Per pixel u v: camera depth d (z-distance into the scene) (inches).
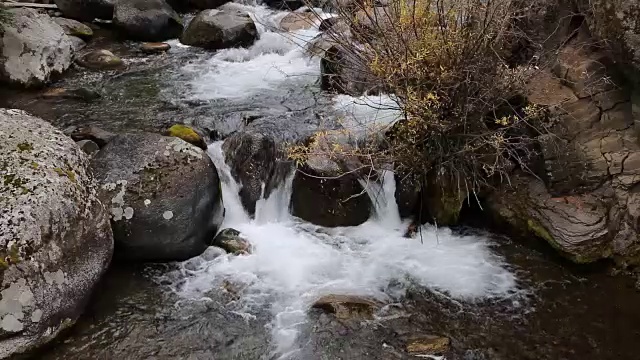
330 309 167.8
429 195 200.8
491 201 200.5
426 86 180.4
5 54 270.1
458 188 194.2
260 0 387.9
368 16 186.1
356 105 229.1
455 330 162.7
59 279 155.2
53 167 164.7
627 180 181.8
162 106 254.7
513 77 185.3
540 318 166.4
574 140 187.0
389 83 181.2
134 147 197.0
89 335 159.8
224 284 179.2
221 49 325.1
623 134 184.5
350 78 238.1
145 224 181.0
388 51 182.7
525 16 201.3
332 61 235.6
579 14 194.9
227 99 260.8
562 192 189.5
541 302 171.8
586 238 177.6
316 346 157.9
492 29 178.2
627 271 178.1
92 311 167.3
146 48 321.4
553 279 179.5
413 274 183.0
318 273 183.8
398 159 192.9
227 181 210.8
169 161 191.9
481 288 177.0
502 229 198.2
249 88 273.9
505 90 184.4
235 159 211.9
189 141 218.1
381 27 188.1
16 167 159.8
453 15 179.0
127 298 172.9
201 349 157.3
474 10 178.9
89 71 293.3
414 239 197.8
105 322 164.2
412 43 178.7
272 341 159.6
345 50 212.5
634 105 181.5
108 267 175.9
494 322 165.3
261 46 324.5
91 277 165.2
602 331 161.9
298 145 209.6
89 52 307.7
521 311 168.9
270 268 185.6
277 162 209.3
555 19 206.1
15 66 269.1
